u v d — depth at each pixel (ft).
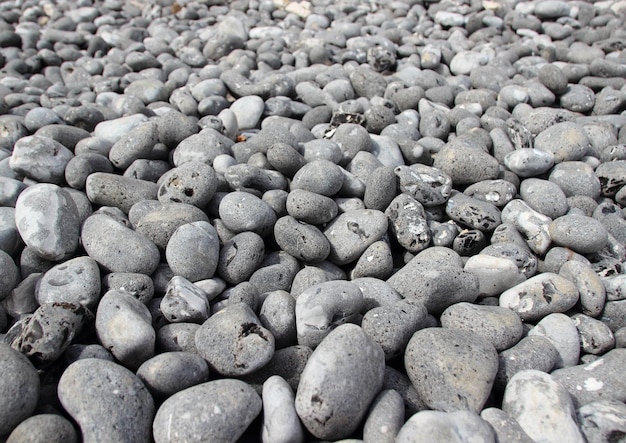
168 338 1.41
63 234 1.65
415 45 3.48
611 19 3.69
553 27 3.65
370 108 2.43
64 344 1.33
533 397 1.21
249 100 2.49
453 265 1.59
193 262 1.59
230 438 1.16
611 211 1.99
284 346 1.44
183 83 2.98
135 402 1.18
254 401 1.21
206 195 1.81
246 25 3.85
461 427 1.12
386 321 1.37
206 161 2.06
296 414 1.19
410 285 1.57
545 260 1.77
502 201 1.96
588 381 1.34
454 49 3.45
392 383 1.31
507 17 3.79
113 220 1.69
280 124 2.28
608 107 2.65
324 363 1.19
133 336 1.32
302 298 1.44
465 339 1.32
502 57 3.20
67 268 1.54
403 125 2.40
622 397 1.31
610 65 2.93
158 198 1.85
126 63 3.24
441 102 2.72
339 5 4.22
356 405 1.18
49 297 1.49
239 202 1.73
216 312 1.47
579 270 1.61
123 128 2.22
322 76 2.85
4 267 1.52
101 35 3.67
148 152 2.09
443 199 1.92
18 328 1.37
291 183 1.95
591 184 2.06
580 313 1.58
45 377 1.34
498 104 2.68
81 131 2.23
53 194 1.69
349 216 1.82
